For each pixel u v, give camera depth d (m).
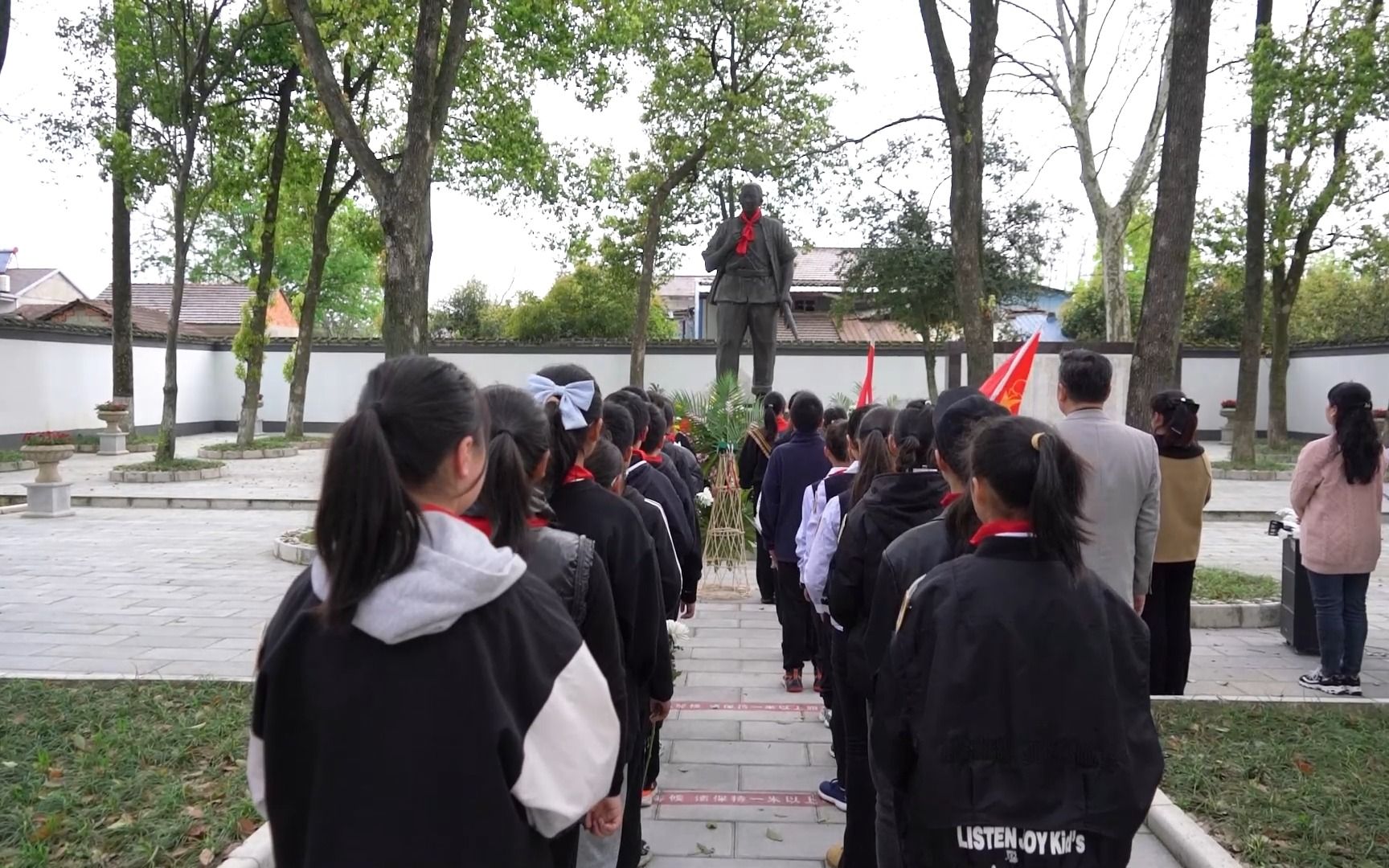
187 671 6.35
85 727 4.95
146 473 17.00
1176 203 7.20
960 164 9.10
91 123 18.22
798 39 18.12
